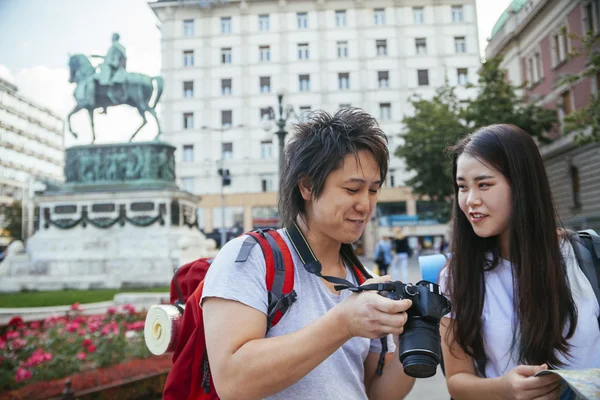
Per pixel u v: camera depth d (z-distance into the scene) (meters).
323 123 1.44
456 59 37.19
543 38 20.67
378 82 37.38
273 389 1.16
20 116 45.75
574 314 1.66
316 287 1.43
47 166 50.25
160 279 13.30
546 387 1.44
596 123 13.24
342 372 1.43
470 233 1.87
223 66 37.72
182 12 38.12
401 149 22.72
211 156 37.31
